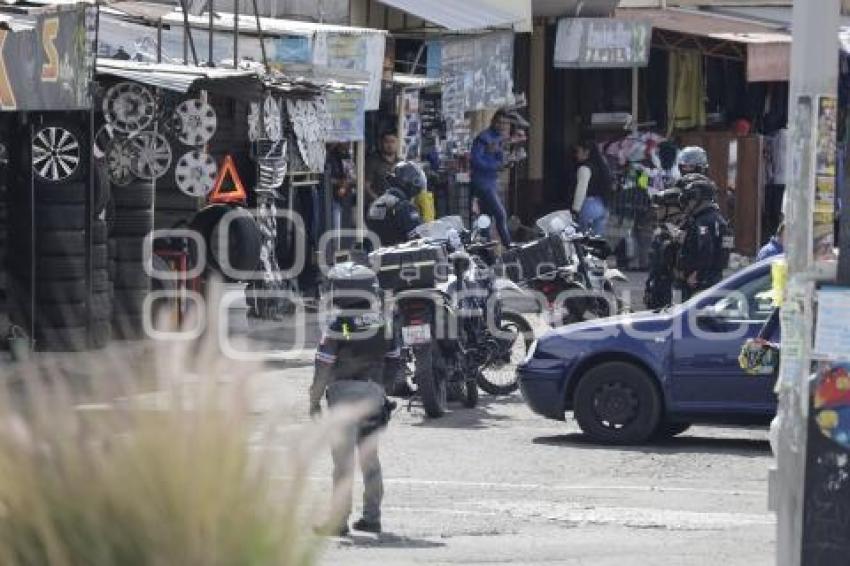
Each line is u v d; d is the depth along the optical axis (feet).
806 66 54.95
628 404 108.06
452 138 196.34
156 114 132.77
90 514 39.06
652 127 241.55
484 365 124.16
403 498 90.74
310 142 155.74
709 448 108.68
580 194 221.87
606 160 225.97
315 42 163.73
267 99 146.82
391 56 184.24
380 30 179.22
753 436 114.32
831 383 53.67
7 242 131.95
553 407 109.91
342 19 187.52
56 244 132.05
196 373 41.39
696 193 134.72
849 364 53.47
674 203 137.39
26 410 41.32
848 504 53.57
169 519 39.06
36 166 131.64
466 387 122.21
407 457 103.35
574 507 88.79
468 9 191.83
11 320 131.85
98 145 135.33
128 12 149.89
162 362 41.47
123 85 131.23
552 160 240.94
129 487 39.22
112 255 140.15
